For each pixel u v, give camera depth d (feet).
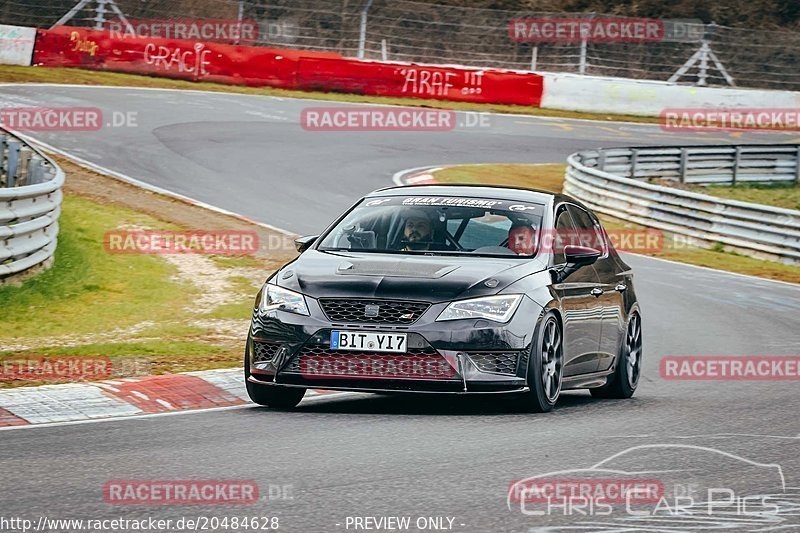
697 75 488.44
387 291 89.86
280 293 92.73
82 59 395.14
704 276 220.43
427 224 101.04
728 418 93.61
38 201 160.25
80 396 97.50
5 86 342.44
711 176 345.72
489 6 535.60
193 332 141.79
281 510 59.16
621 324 110.73
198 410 94.38
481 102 429.38
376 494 62.80
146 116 326.65
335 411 94.73
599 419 91.09
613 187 285.64
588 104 441.68
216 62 403.75
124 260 179.01
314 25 495.41
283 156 296.51
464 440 79.30
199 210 226.38
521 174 310.04
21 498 61.57
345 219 104.22
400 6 514.27
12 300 148.77
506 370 89.56
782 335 158.30
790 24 550.77
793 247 248.11
